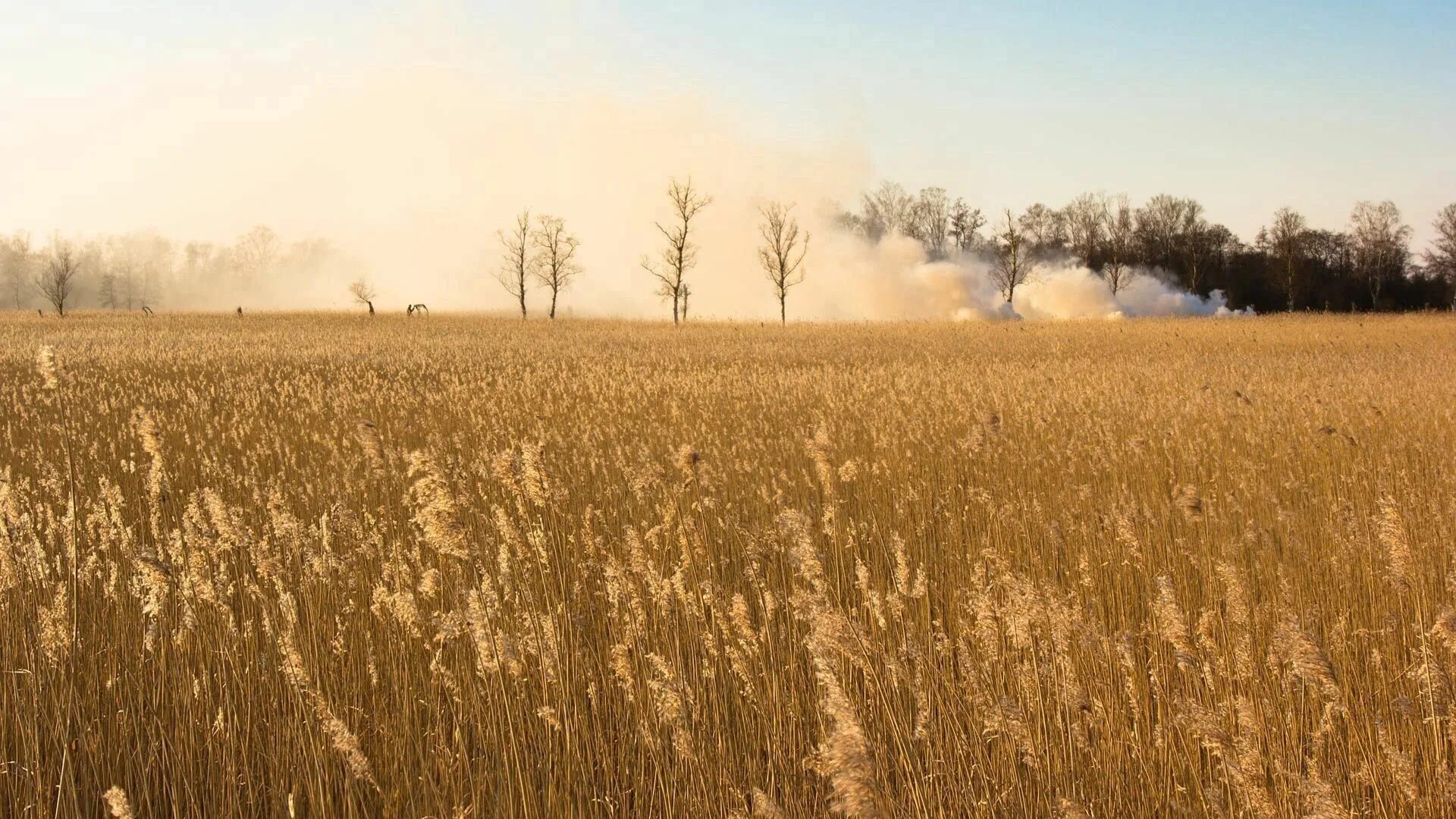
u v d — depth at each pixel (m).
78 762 4.69
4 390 20.03
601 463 10.78
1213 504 8.95
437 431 14.43
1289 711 4.71
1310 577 6.79
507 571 5.67
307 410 17.02
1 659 5.35
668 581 5.55
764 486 9.47
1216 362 26.77
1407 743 4.69
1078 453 11.33
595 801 4.48
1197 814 4.31
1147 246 86.38
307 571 6.27
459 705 5.05
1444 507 8.38
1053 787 4.44
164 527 7.64
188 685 5.21
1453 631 4.47
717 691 5.23
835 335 45.19
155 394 19.78
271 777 4.63
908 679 4.63
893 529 8.44
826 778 4.38
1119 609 6.58
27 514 6.27
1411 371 22.86
